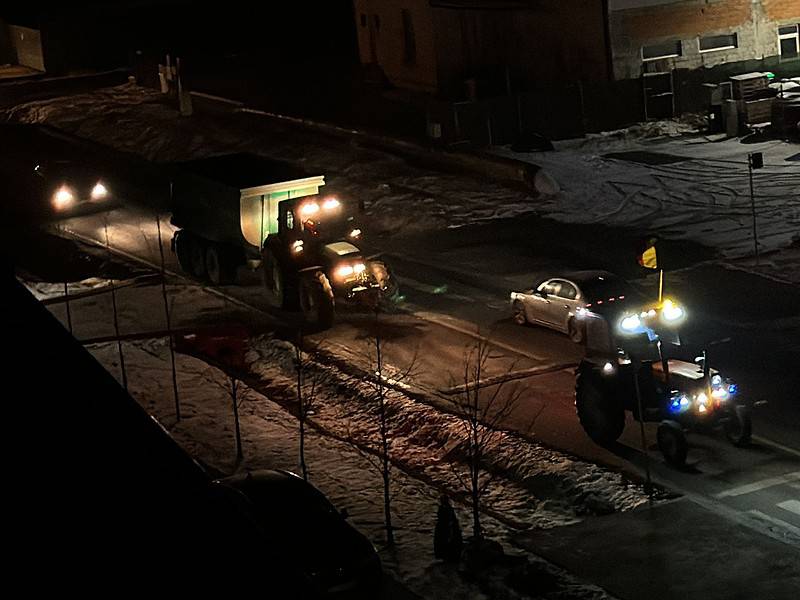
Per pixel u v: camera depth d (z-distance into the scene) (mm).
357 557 19109
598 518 21750
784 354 29203
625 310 30125
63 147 59125
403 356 30859
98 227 46000
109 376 10773
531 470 23766
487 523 21984
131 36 76250
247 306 35781
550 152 50875
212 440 26625
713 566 19703
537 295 32062
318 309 33000
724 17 54344
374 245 41531
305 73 67875
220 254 37156
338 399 28422
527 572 19438
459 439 25391
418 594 19469
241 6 78750
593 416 24625
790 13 55375
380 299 34312
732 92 52000
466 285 36531
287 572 8945
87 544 9008
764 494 22203
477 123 51562
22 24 76812
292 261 34562
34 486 9492
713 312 32469
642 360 24078
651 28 53406
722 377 25297
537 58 56094
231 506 9617
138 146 58062
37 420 10188
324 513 20109
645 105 53375
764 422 25328
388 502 21531
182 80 63969
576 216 42844
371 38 63781
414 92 60812
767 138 49906
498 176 47250
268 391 29422
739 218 40656
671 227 40500
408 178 48656
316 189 36688
